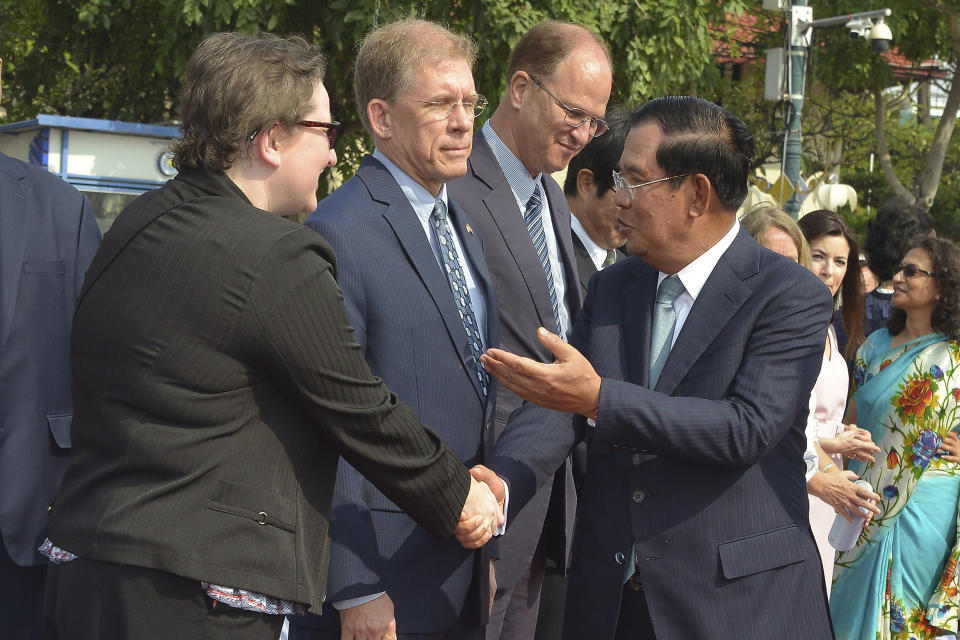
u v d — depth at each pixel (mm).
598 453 2539
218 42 2111
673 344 2566
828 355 4180
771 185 10359
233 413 1941
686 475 2473
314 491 2061
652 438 2367
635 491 2504
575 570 2643
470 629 2688
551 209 3414
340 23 9094
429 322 2564
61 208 2986
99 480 1957
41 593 2934
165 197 2062
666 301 2602
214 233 1971
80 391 2025
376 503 2510
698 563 2443
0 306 2826
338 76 9875
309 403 1991
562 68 3127
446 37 2705
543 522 3025
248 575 1906
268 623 1977
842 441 4082
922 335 4355
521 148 3221
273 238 1975
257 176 2127
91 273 2047
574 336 2807
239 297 1927
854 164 24734
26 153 7324
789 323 2455
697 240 2523
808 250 4043
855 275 4574
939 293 4250
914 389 4262
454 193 3055
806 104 20812
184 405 1914
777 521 2492
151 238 1998
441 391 2574
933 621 4238
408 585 2521
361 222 2553
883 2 17875
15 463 2824
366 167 2711
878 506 4309
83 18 9812
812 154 22125
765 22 19000
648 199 2498
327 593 2398
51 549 2074
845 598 4363
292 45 2164
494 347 2797
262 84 2068
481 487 2391
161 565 1857
